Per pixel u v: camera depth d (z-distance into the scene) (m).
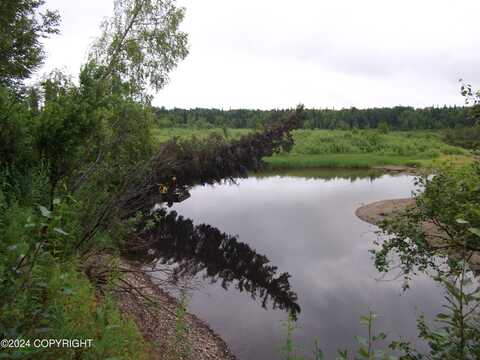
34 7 9.55
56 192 6.65
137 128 10.70
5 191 6.43
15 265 2.49
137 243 12.51
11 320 2.63
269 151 21.94
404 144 75.31
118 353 4.25
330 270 12.65
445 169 7.16
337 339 8.12
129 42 13.30
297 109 22.47
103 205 7.41
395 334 8.10
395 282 11.40
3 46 8.33
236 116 123.44
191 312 9.26
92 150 7.86
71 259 5.38
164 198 18.42
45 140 6.94
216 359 7.08
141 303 8.11
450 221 6.33
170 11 14.42
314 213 22.69
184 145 19.69
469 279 2.21
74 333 3.82
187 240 16.14
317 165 56.00
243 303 10.00
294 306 9.84
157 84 14.58
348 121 135.00
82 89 7.47
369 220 20.31
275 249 15.15
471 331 2.35
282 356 7.44
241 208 24.19
